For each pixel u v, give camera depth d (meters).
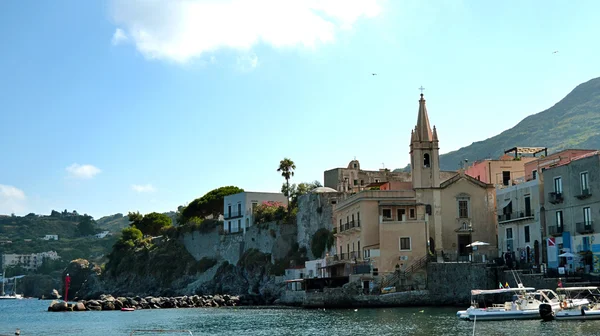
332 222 117.62
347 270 99.69
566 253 70.38
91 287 184.88
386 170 140.50
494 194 98.31
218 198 166.62
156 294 157.00
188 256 162.12
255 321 73.19
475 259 91.94
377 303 84.19
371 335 52.84
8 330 73.38
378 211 95.88
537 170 82.38
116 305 119.12
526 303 60.88
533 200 82.25
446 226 96.06
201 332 62.81
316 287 96.56
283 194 153.25
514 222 86.56
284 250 133.00
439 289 82.62
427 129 98.81
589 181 71.31
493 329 52.72
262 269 134.75
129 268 173.88
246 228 146.88
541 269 73.50
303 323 66.88
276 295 123.25
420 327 56.78
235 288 139.00
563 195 75.44
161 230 181.12
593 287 58.88
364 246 94.88
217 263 152.12
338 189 127.69
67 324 81.81
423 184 97.00
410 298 83.00
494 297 71.62
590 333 47.34
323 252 117.25
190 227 163.38
